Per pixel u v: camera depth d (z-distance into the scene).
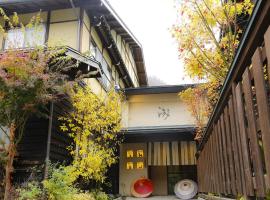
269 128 1.84
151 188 13.73
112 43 13.39
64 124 8.46
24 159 7.89
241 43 2.20
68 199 6.50
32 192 6.36
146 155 14.12
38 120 8.18
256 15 1.83
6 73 6.20
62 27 10.70
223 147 3.72
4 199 6.20
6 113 6.43
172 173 15.04
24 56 6.50
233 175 3.16
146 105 15.55
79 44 10.33
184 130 12.43
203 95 10.61
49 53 7.00
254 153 2.20
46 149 7.89
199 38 6.98
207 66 7.12
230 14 6.75
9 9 10.92
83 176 8.42
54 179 6.78
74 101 8.88
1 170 7.00
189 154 13.77
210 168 5.50
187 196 12.74
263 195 2.05
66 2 10.71
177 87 14.93
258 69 1.99
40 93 6.46
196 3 6.73
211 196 5.94
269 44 1.75
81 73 8.51
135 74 20.61
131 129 12.68
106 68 13.88
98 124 9.16
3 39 10.42
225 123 3.47
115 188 13.37
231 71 2.65
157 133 13.02
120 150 14.31
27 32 10.50
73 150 9.21
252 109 2.17
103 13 11.95
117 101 10.55
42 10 11.00
